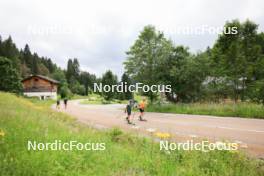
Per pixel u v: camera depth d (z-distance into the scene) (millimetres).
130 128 13281
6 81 61656
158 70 30594
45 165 4668
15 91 62312
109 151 6375
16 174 4121
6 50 107875
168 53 30391
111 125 15086
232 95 30375
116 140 8844
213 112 21047
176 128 13352
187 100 31297
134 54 31125
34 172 4305
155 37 30703
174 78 30328
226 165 5859
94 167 5051
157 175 4953
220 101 26953
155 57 30500
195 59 29688
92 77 117938
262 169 5926
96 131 10188
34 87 83250
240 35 34094
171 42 30906
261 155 7375
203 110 22531
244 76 30188
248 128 12789
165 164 5527
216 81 30266
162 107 27406
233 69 29922
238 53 30844
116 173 4840
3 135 5715
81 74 123875
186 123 15594
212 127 13445
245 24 33875
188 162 5922
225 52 32312
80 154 5684
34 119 9344
